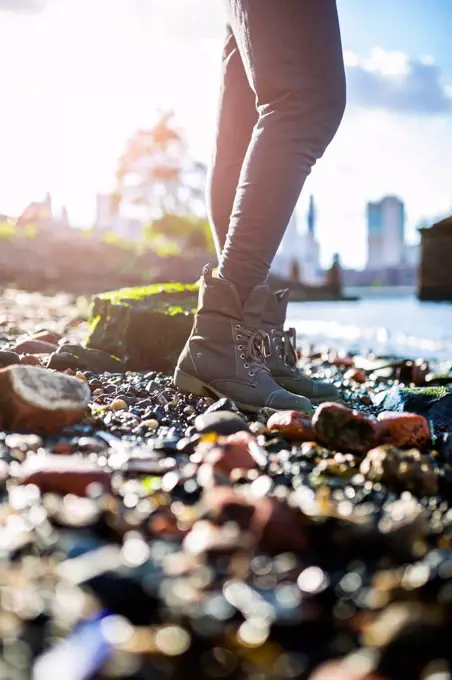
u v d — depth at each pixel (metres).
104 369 3.80
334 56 2.58
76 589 1.11
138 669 0.93
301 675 0.99
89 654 0.94
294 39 2.54
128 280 35.25
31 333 5.42
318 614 1.13
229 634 1.05
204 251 49.38
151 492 1.69
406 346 7.49
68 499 1.50
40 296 15.77
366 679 0.95
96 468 1.64
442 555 1.28
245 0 2.57
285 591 1.18
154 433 2.33
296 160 2.63
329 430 2.25
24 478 1.58
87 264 36.00
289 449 2.22
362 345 7.62
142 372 3.88
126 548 1.28
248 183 2.69
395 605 1.13
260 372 2.84
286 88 2.59
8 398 2.19
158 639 1.01
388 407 3.32
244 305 2.86
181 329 4.02
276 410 2.74
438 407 3.10
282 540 1.35
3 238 34.47
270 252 2.79
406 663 1.00
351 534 1.36
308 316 14.05
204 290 2.90
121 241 43.41
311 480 1.89
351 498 1.77
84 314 8.95
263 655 1.02
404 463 1.86
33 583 1.14
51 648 0.98
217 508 1.46
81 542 1.31
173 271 40.44
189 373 2.91
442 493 1.86
